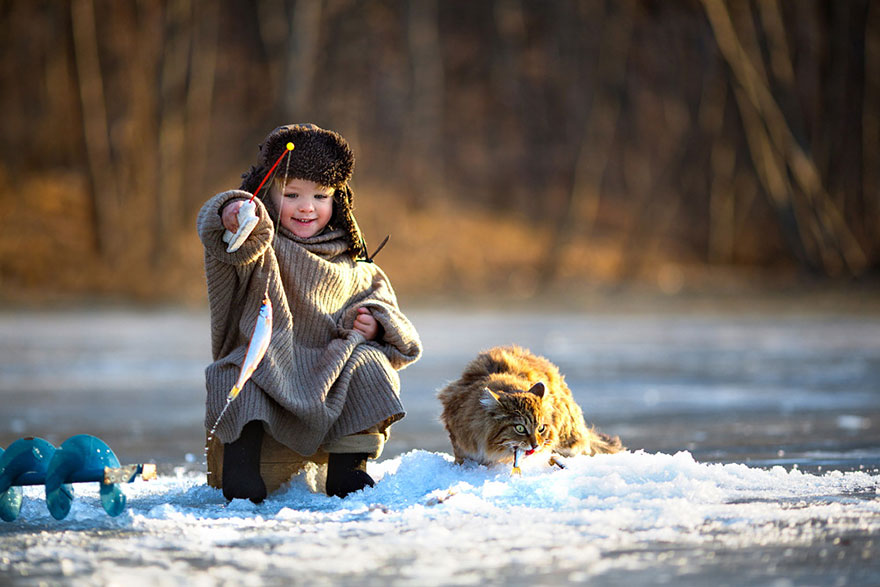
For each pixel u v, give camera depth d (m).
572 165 153.62
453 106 156.00
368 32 147.75
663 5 153.00
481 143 155.12
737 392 39.94
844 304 110.06
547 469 17.92
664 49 154.25
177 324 87.06
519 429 17.48
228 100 143.25
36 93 135.12
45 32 134.62
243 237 16.61
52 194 127.75
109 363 55.78
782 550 12.38
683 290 127.44
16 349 64.50
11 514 15.12
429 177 145.50
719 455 22.86
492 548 12.62
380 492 16.92
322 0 142.25
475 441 17.92
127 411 35.66
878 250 149.12
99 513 15.53
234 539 13.37
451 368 49.31
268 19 143.50
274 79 142.12
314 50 138.88
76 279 116.62
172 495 17.78
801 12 153.12
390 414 17.72
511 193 151.50
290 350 17.55
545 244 143.25
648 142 154.25
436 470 17.98
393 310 18.92
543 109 156.38
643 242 146.12
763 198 153.25
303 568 11.77
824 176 152.38
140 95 126.12
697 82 153.62
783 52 141.38
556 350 61.16
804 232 140.12
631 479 16.89
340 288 18.59
